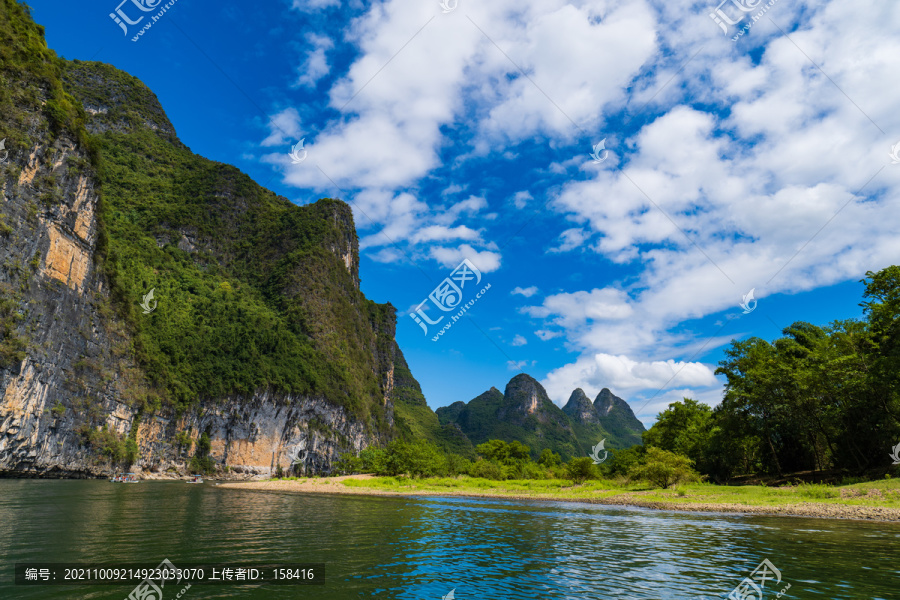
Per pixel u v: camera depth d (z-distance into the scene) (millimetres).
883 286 42750
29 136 65188
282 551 15484
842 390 41406
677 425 74062
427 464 71875
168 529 19562
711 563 14930
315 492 48875
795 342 56656
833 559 15469
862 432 41469
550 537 20375
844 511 28625
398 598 10695
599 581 12609
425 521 25234
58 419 70688
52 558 13375
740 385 54188
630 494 47062
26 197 64062
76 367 76750
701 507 33688
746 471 61531
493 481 74625
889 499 30797
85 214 78500
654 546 18156
